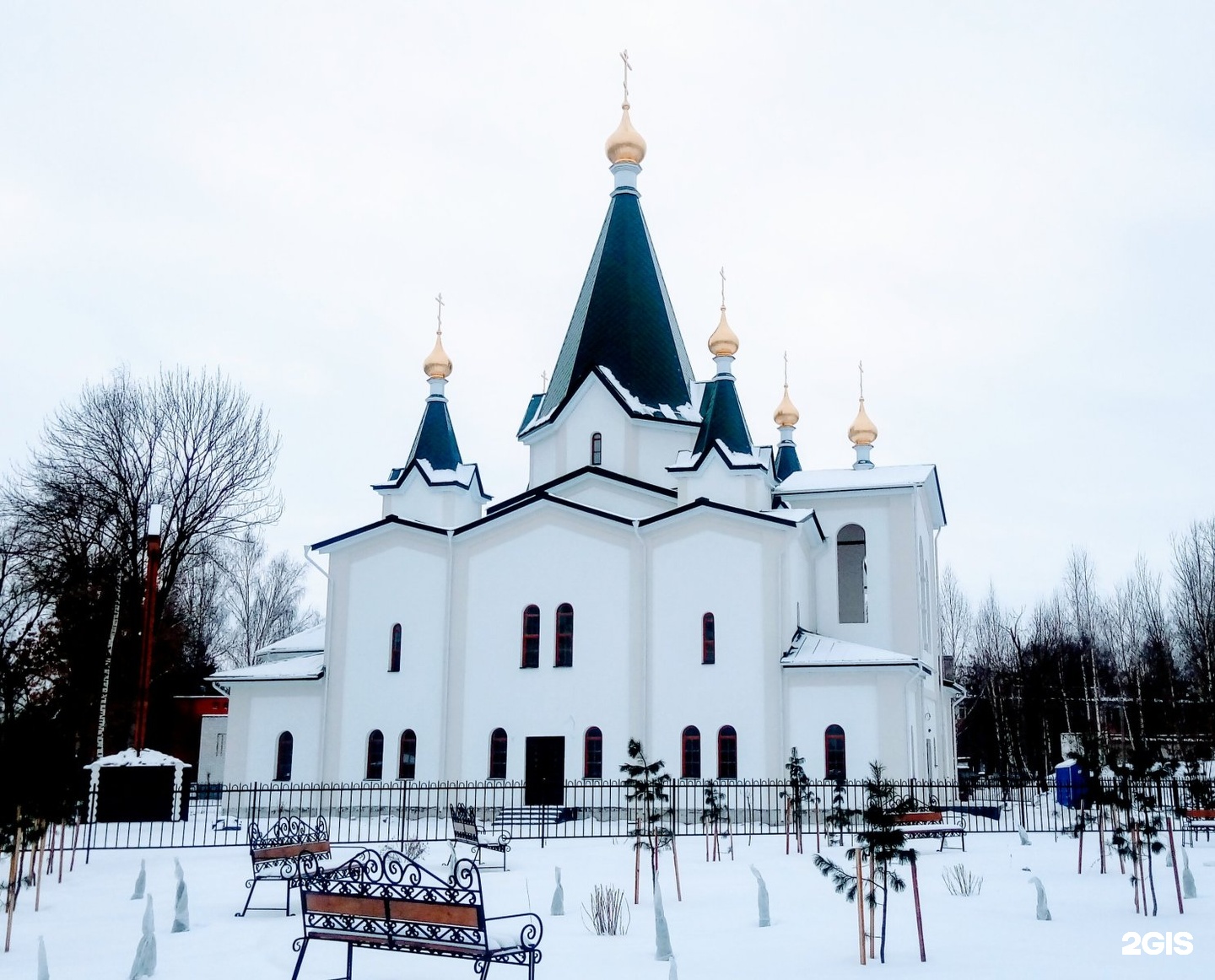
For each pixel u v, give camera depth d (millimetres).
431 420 49125
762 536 41031
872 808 14492
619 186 49875
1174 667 70625
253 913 18375
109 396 49812
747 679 40062
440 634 43750
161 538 46438
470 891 12117
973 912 17844
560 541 43125
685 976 13102
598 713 41312
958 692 55156
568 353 48469
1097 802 21438
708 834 27812
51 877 23406
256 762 45094
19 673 47938
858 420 56625
